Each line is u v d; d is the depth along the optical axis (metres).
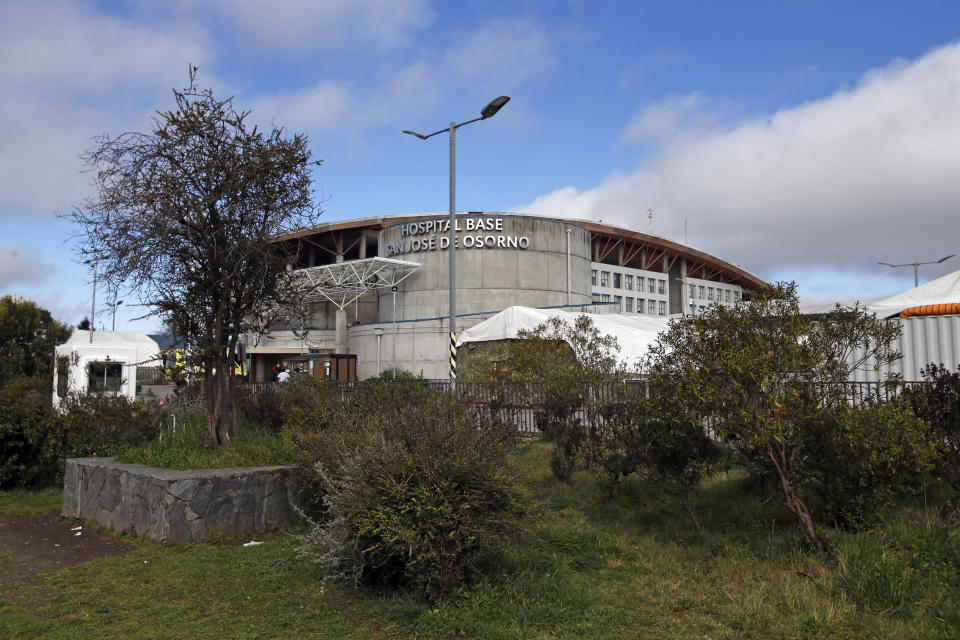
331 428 8.03
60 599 5.38
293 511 7.85
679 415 6.64
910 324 12.62
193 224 8.60
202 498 7.19
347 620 4.91
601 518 7.98
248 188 8.83
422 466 5.12
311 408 10.70
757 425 5.79
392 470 5.20
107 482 8.04
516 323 24.11
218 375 9.04
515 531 5.40
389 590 5.50
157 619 4.92
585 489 9.17
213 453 8.44
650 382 7.21
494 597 5.16
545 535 6.97
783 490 6.11
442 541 5.03
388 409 8.65
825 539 6.04
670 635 4.52
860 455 5.97
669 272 94.69
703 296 96.12
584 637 4.50
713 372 6.00
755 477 7.98
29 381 12.49
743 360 5.67
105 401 11.20
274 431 10.67
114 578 5.91
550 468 10.27
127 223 8.42
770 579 5.52
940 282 15.38
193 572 6.03
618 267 82.62
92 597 5.43
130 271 8.44
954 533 5.84
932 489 7.25
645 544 6.80
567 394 9.53
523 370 15.84
